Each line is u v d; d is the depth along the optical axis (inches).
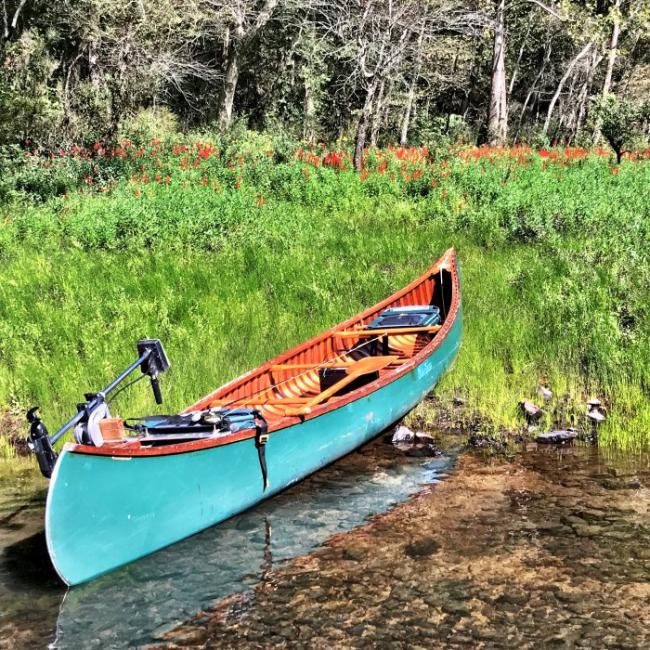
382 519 243.3
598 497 254.4
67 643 184.7
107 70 1092.5
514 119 2092.8
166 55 1125.1
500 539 227.9
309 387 336.8
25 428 323.6
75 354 368.8
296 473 259.8
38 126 895.1
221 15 1317.7
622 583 203.3
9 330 399.9
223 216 576.1
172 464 217.5
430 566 214.2
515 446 302.2
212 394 283.6
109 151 864.9
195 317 408.2
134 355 366.9
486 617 190.4
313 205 682.8
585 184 752.3
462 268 487.5
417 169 764.6
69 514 196.5
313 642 183.0
